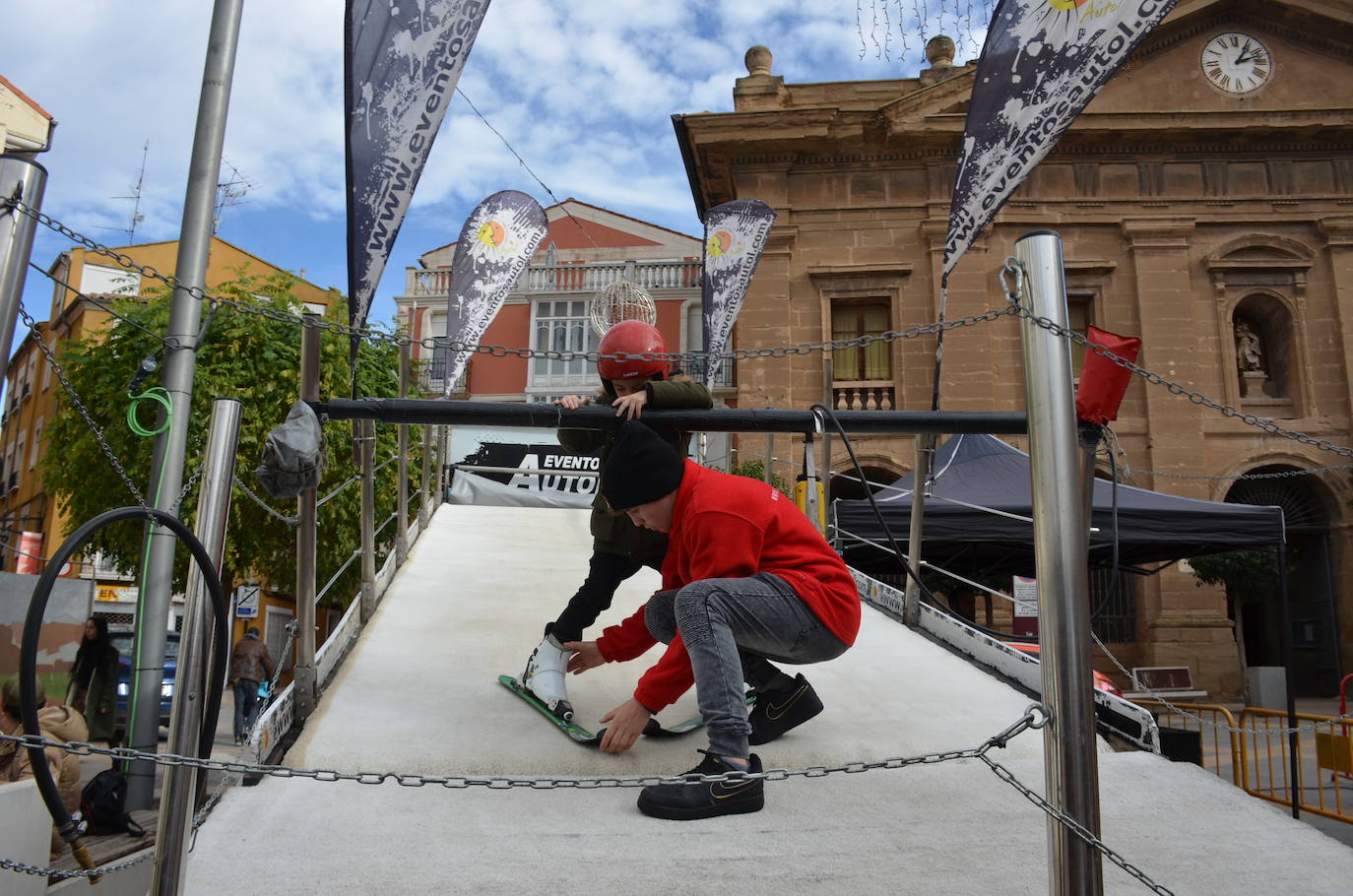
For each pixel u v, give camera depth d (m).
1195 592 15.96
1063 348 1.93
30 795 2.70
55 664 5.40
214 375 11.28
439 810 2.36
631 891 1.95
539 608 4.29
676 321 22.42
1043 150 3.48
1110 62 3.38
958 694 3.49
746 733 2.38
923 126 17.52
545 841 2.20
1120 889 2.04
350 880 1.96
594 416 2.59
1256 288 17.39
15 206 1.98
